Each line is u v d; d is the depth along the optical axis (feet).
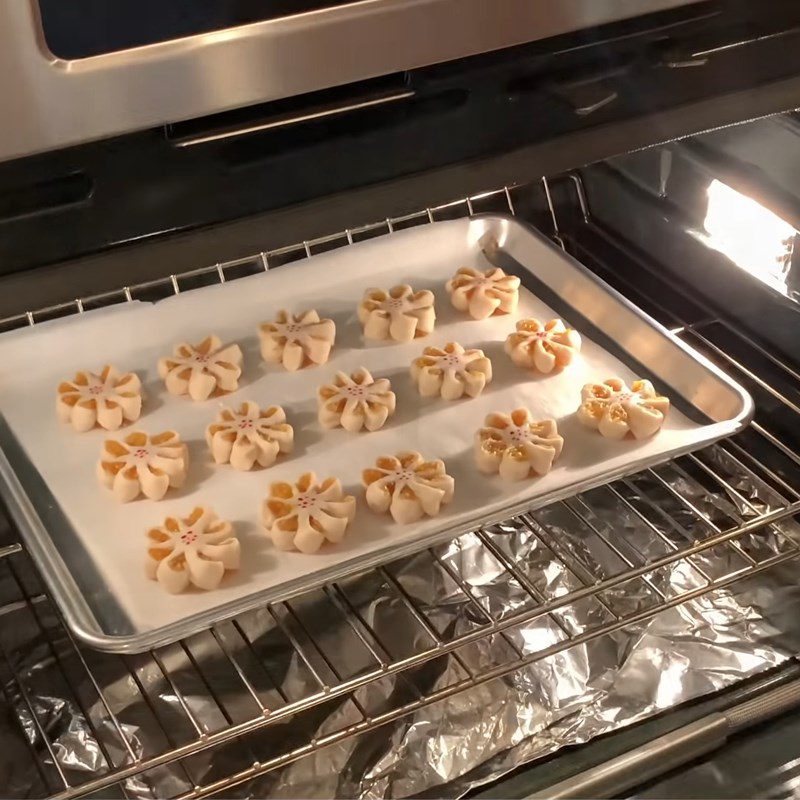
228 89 2.00
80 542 2.57
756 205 2.91
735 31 2.39
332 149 2.21
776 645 2.56
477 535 2.80
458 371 2.94
